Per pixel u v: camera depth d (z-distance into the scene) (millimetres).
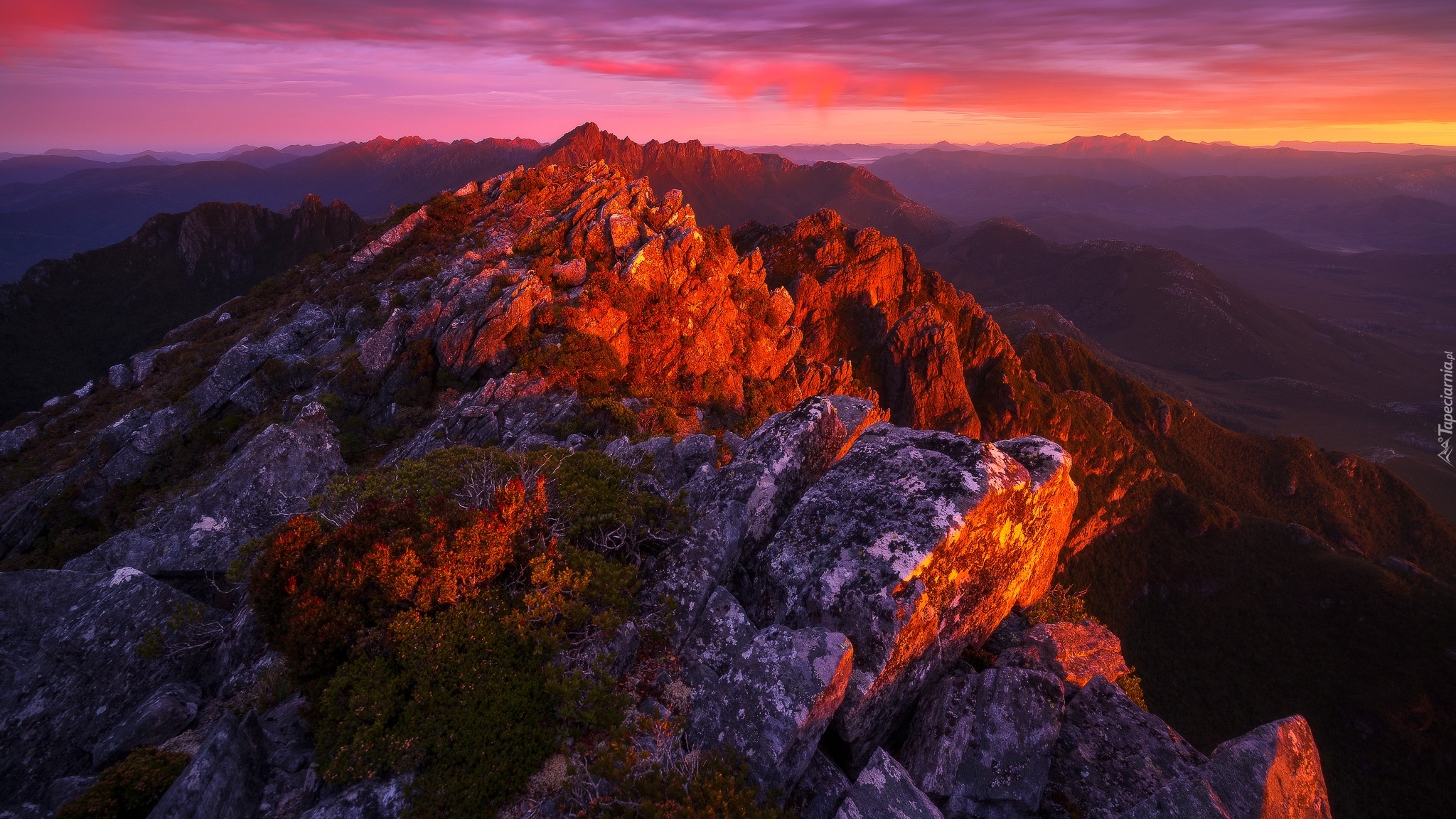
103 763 11578
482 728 9242
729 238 87750
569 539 12914
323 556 11766
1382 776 162875
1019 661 12672
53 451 62562
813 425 15805
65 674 13289
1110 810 9789
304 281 84125
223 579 18078
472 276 61156
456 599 10898
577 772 8789
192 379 63625
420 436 41750
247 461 21297
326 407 48375
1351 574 195500
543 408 43281
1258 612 199125
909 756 11117
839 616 11172
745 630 11539
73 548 43094
